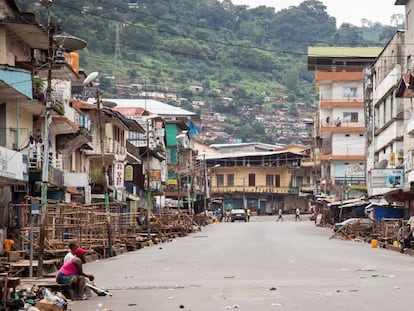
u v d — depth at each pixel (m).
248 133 183.50
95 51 154.88
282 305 19.98
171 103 167.62
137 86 156.25
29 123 45.62
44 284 23.12
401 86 56.94
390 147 73.75
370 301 20.48
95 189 59.84
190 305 20.58
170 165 112.19
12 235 38.53
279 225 97.00
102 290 23.41
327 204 96.12
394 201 63.75
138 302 21.58
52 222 39.25
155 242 60.22
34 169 42.03
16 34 41.69
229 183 147.88
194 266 34.94
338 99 112.25
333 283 25.73
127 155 76.88
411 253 43.81
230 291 23.62
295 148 152.25
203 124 179.50
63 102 47.97
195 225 88.94
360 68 111.62
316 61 112.00
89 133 57.59
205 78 184.75
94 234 45.44
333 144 112.12
